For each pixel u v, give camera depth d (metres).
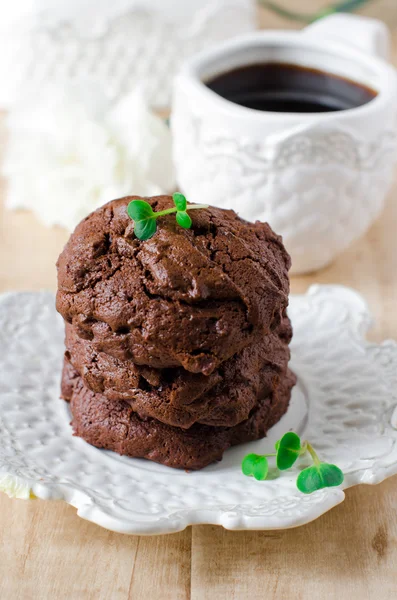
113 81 0.60
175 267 0.37
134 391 0.38
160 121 0.54
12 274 0.51
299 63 0.50
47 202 0.53
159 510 0.37
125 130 0.53
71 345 0.40
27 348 0.44
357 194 0.48
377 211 0.50
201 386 0.38
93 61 0.59
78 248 0.39
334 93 0.50
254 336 0.38
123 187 0.52
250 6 0.60
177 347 0.37
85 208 0.52
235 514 0.36
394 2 0.70
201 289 0.37
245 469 0.39
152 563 0.37
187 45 0.59
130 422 0.39
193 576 0.37
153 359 0.38
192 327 0.37
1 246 0.52
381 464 0.38
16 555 0.37
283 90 0.51
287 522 0.36
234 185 0.48
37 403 0.42
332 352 0.44
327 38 0.52
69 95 0.53
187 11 0.58
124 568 0.37
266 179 0.47
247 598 0.36
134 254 0.38
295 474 0.39
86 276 0.38
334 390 0.42
